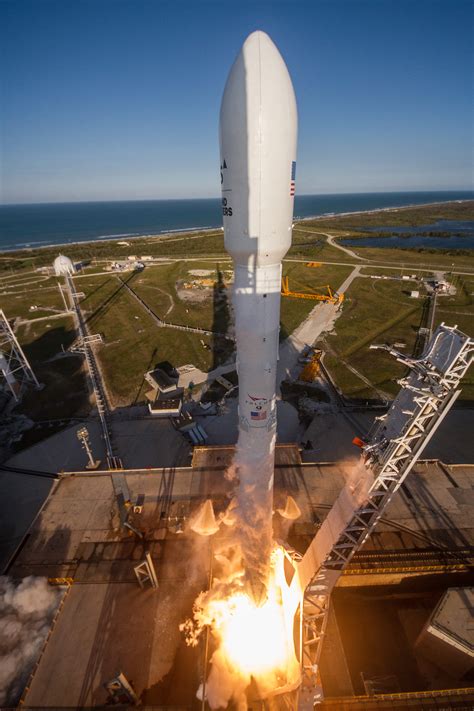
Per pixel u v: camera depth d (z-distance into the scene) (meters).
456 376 11.44
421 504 25.19
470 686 18.88
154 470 28.34
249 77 10.59
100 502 26.14
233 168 11.52
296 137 11.60
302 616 16.80
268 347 14.04
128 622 19.62
